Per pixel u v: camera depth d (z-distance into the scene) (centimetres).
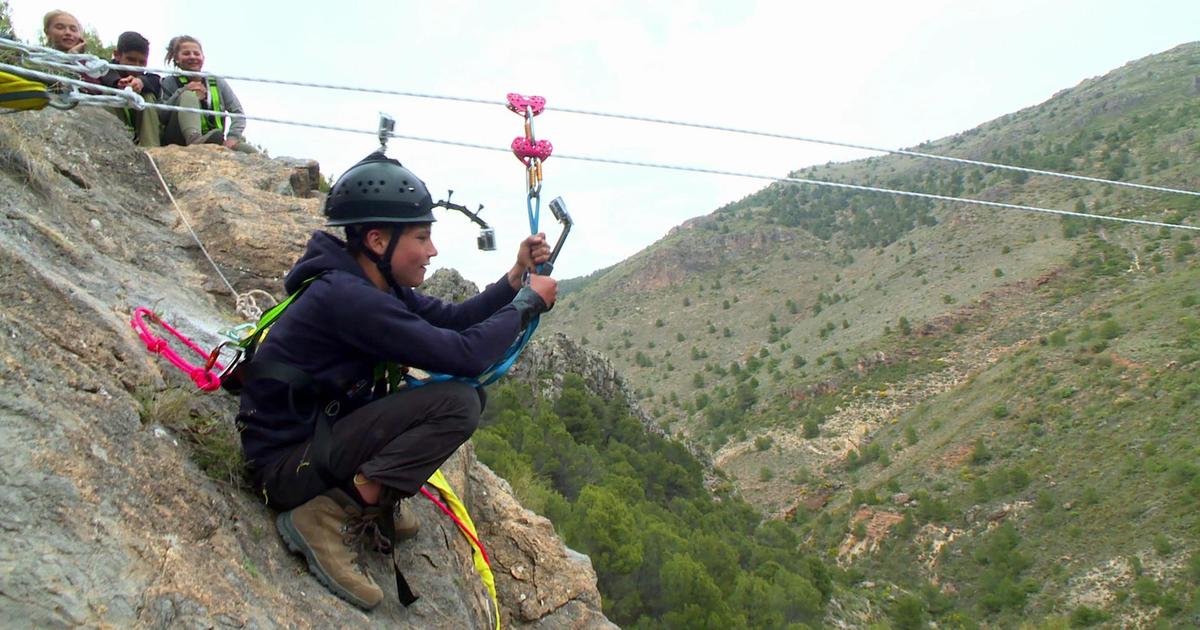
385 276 332
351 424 317
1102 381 13025
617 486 4506
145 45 741
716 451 17888
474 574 490
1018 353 15988
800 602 4412
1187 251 17812
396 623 353
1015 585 9562
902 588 10512
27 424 249
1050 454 11912
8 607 206
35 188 450
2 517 222
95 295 394
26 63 391
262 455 322
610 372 7719
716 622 2920
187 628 243
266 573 299
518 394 5644
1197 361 12050
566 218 373
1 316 280
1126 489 10206
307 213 691
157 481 280
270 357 311
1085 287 18438
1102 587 8938
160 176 645
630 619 2864
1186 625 7856
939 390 16900
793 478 15512
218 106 788
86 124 621
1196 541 8806
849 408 17375
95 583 227
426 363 309
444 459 329
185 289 529
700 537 4250
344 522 326
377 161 327
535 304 340
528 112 404
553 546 651
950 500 11931
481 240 355
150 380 328
